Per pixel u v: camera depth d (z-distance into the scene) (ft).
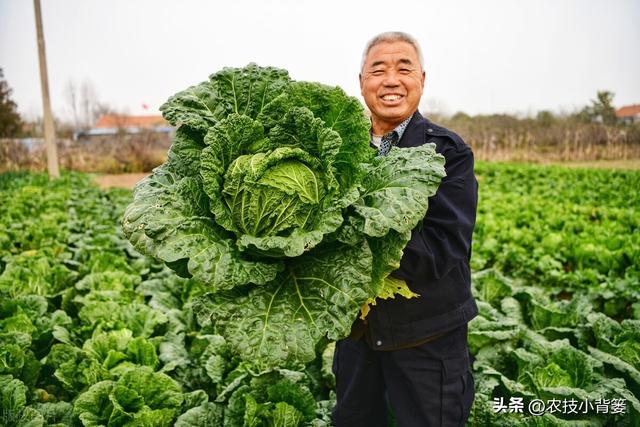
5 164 83.41
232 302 6.64
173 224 6.61
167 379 10.84
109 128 191.31
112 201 49.24
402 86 8.17
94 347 12.62
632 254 22.67
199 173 7.69
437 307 7.95
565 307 16.28
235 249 6.93
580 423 10.27
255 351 6.28
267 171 7.12
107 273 18.10
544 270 22.93
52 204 40.14
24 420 9.45
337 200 7.08
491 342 13.50
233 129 7.34
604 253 23.39
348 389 9.36
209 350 12.82
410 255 7.03
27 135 118.01
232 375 11.82
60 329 13.43
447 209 7.36
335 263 6.86
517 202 43.55
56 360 12.00
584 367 11.96
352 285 6.56
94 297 15.98
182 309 16.96
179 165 7.77
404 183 6.85
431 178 6.77
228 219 7.14
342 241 6.79
